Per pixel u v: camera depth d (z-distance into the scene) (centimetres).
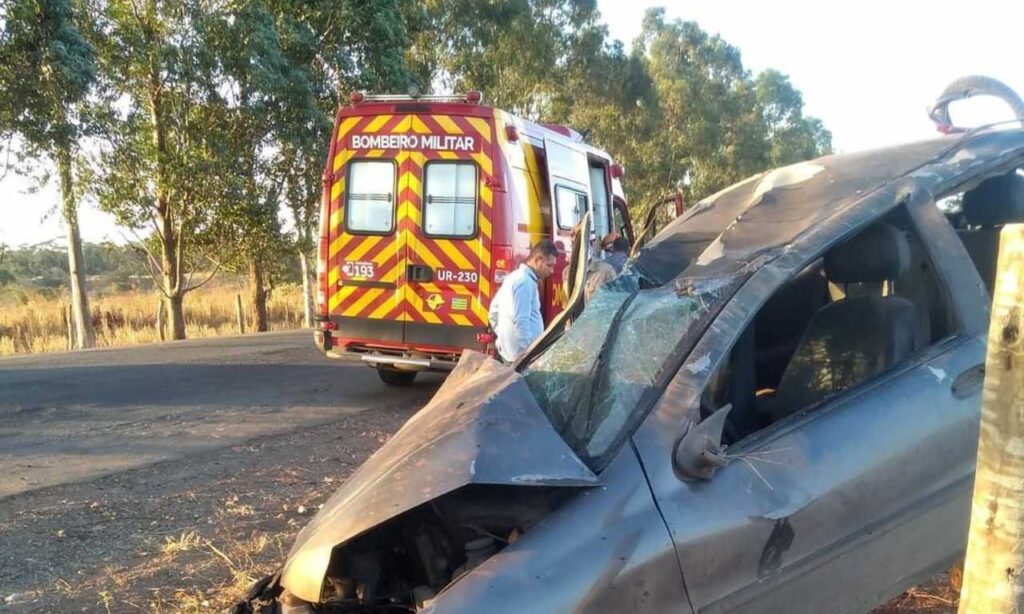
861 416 301
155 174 1814
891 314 338
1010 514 196
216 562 476
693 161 4269
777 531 272
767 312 401
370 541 299
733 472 275
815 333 359
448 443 277
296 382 1084
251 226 1961
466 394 329
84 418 853
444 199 859
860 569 292
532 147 927
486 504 276
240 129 1902
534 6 3055
